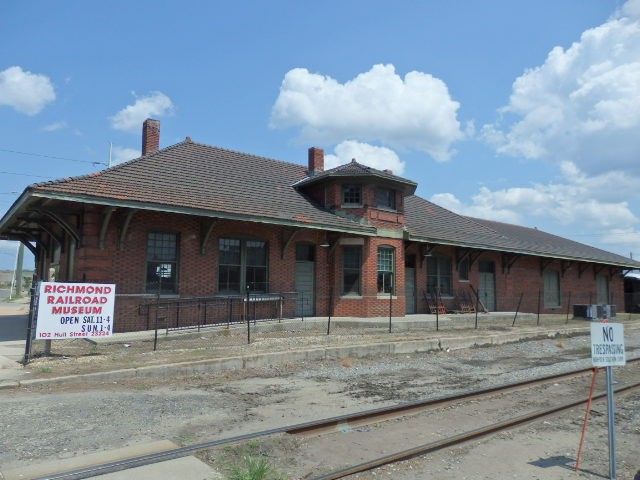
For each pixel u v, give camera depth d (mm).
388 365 11977
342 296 19234
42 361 9930
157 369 9570
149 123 19453
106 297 10375
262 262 17453
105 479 4625
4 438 5723
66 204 13469
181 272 15148
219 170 18297
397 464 5605
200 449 5434
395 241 20219
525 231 34312
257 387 9141
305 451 5867
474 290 22328
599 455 6195
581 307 24828
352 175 19188
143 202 13070
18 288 49500
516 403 8617
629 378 11266
